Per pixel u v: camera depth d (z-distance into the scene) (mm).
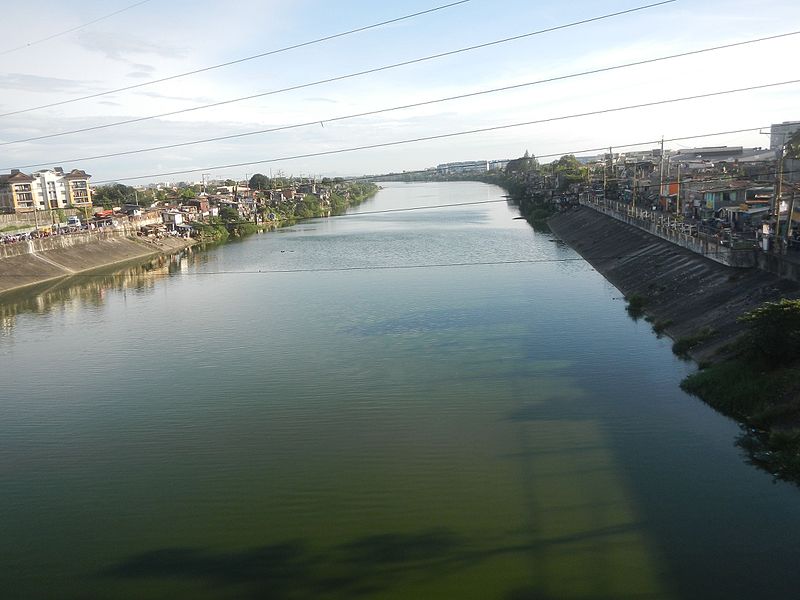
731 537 11312
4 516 13094
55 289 42969
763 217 35031
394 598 10133
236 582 10742
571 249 50562
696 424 16062
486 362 21844
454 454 14992
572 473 13859
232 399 19422
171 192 111062
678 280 29438
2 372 23609
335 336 26391
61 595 10547
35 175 79250
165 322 30844
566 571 10609
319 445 15820
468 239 58656
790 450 13797
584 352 22484
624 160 91438
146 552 11680
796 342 16422
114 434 17172
